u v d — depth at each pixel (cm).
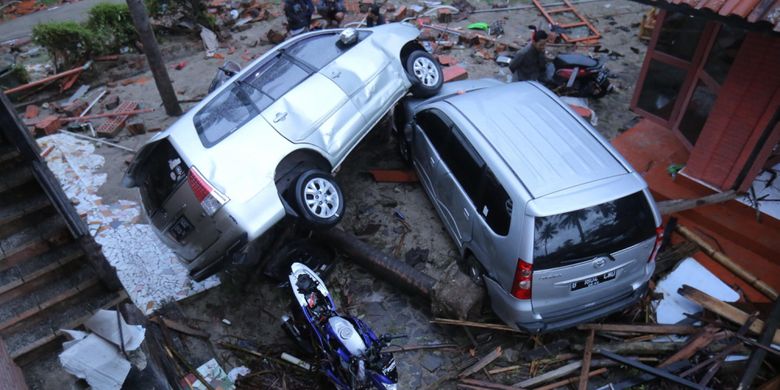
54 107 897
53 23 988
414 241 625
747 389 424
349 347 449
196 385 477
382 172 715
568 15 1133
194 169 500
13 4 1485
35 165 378
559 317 462
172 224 518
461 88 697
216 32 1115
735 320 482
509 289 461
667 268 554
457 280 504
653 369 450
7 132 362
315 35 653
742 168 569
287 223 583
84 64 1010
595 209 445
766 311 501
